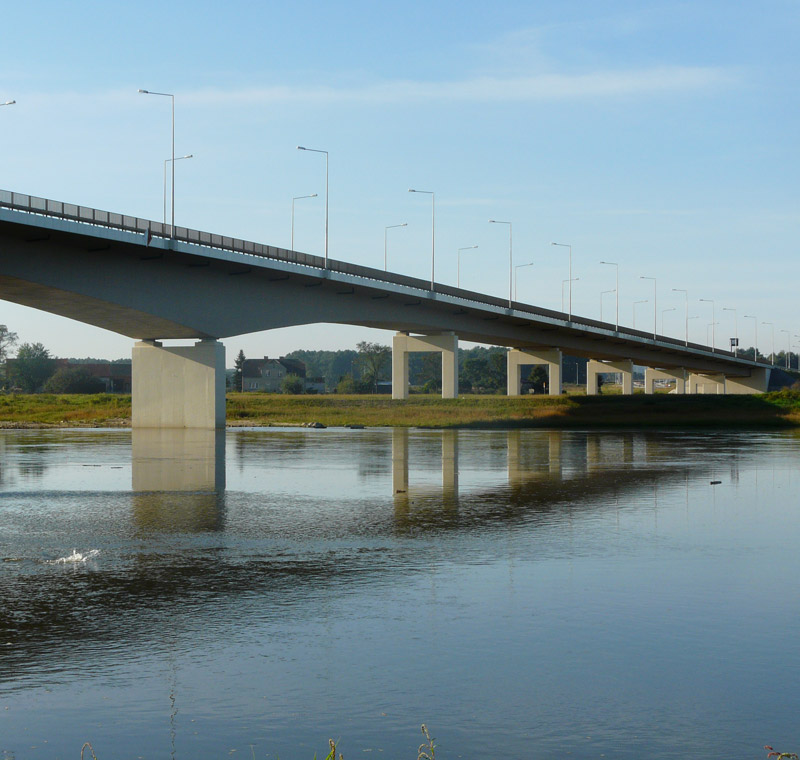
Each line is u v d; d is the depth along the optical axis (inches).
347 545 763.4
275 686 418.9
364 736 365.7
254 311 2960.1
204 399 2947.8
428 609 548.4
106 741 361.7
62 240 2239.2
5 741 361.7
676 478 1332.4
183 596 581.9
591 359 6830.7
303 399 3929.6
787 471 1445.6
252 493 1143.6
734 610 545.0
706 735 366.0
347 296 3462.1
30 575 645.9
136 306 2502.5
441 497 1099.3
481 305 4197.8
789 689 414.0
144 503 1043.3
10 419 3607.3
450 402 3863.2
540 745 357.7
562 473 1414.9
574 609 547.2
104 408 3772.1
